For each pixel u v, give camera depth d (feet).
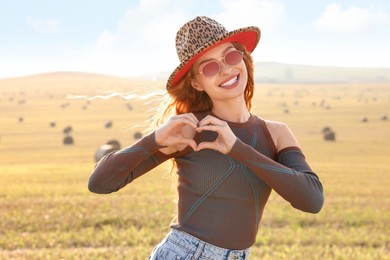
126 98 11.36
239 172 9.96
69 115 293.43
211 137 10.16
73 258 28.09
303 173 9.91
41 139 187.62
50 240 33.63
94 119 270.26
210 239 9.95
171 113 11.24
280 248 31.71
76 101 385.70
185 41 10.37
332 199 56.59
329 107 337.52
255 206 10.16
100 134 204.85
